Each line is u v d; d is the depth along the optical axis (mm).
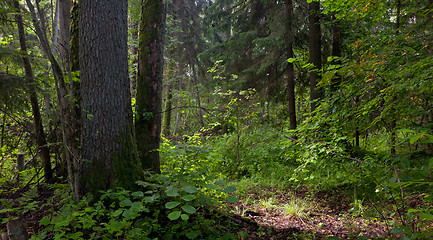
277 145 7441
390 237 2889
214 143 8820
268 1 9203
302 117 10664
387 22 4828
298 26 8844
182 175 3221
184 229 3219
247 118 8602
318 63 8031
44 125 5520
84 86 3568
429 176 4102
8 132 5855
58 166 5168
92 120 3523
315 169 6074
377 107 3361
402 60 3367
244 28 10133
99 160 3510
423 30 3797
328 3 4297
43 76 4254
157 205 3461
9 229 2461
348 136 3928
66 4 4656
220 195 4473
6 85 4145
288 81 9414
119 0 3742
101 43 3555
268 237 3621
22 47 4875
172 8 12844
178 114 14477
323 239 3506
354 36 4914
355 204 4102
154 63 4770
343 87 3939
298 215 4449
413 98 2879
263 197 5469
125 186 3531
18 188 4418
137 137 4738
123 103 3744
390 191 2840
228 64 10570
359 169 4023
